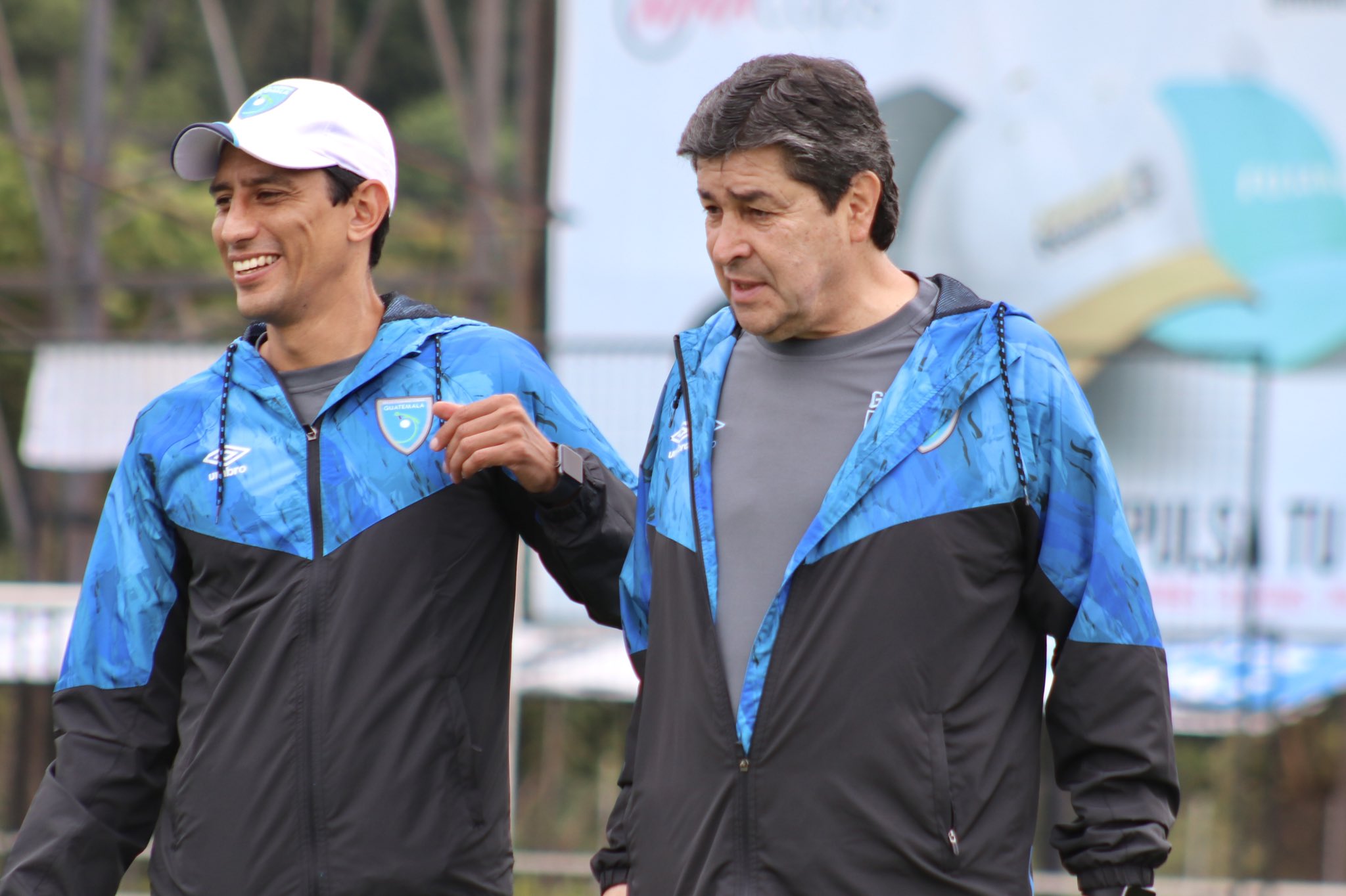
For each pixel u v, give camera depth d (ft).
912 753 26.73
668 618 29.22
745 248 27.73
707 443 29.37
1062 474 27.89
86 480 98.02
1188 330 100.42
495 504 33.17
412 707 31.32
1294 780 123.65
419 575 31.89
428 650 31.68
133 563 34.06
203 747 32.07
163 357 82.07
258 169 32.73
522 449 31.09
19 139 111.55
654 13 105.19
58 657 78.74
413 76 193.06
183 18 194.59
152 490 34.06
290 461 32.65
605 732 100.32
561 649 79.30
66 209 150.00
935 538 27.27
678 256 105.09
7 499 108.47
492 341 34.01
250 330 35.53
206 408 33.76
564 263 105.81
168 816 32.73
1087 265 101.65
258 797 31.19
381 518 32.07
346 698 31.19
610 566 33.37
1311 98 99.30
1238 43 100.01
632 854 29.25
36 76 195.21
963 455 27.63
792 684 27.22
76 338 82.43
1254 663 75.82
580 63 105.91
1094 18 101.45
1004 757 27.45
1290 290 99.04
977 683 27.32
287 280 32.99
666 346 79.66
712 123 27.76
